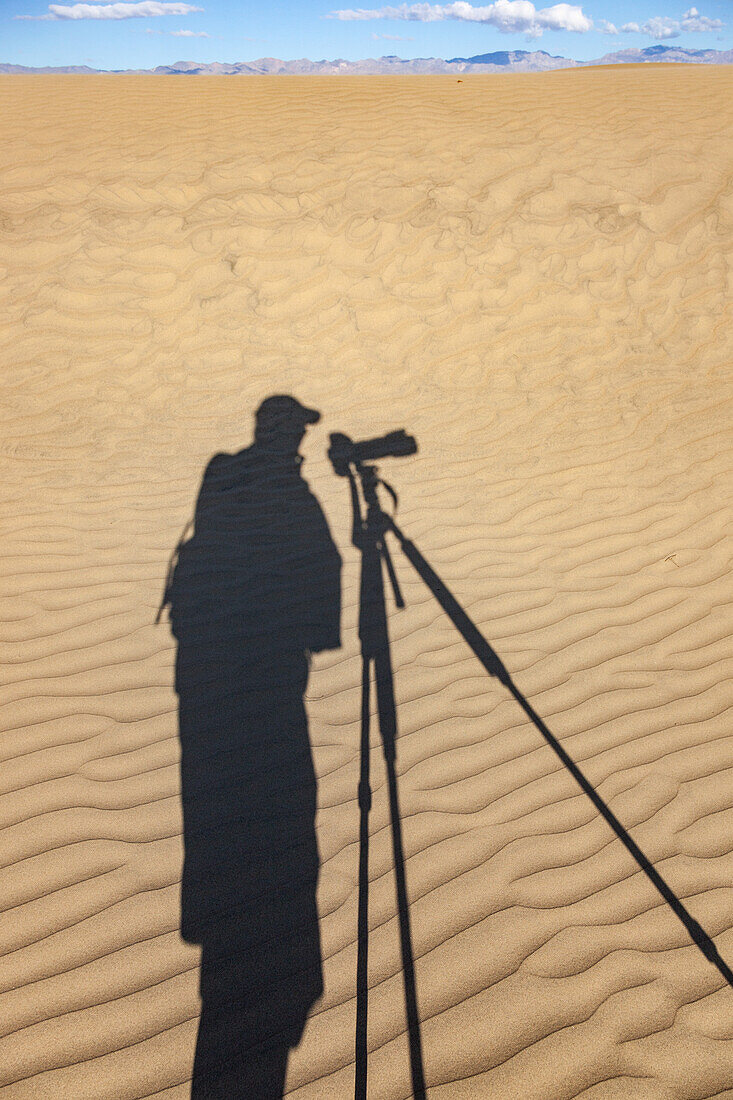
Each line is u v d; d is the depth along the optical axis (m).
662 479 5.35
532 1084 2.01
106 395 6.47
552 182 8.48
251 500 5.30
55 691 3.52
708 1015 2.17
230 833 2.81
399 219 8.08
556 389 6.54
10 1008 2.21
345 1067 2.07
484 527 4.96
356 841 2.78
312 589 4.35
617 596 4.23
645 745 3.20
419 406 6.45
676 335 7.01
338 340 7.14
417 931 2.45
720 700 3.43
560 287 7.46
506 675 3.65
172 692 3.53
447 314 7.31
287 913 2.51
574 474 5.50
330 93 11.09
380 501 5.29
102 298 7.26
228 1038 2.14
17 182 8.30
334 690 3.57
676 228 7.92
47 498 5.25
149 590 4.33
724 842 2.73
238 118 9.99
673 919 2.46
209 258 7.65
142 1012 2.21
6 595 4.23
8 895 2.54
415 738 3.27
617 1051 2.09
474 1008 2.21
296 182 8.51
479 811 2.90
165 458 5.79
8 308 7.07
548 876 2.63
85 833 2.79
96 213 8.00
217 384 6.68
